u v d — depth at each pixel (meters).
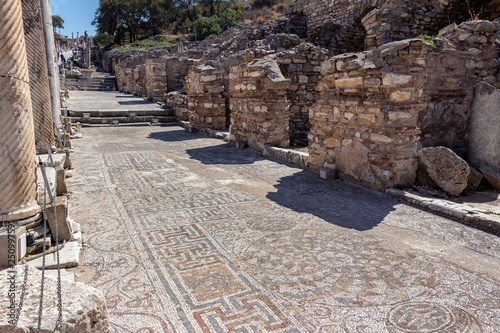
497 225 4.18
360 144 6.15
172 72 20.75
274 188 6.21
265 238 4.09
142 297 2.88
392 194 5.56
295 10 19.17
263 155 9.19
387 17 11.73
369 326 2.54
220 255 3.66
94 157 8.84
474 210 4.63
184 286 3.06
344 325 2.55
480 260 3.55
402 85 5.48
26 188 3.44
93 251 3.71
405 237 4.12
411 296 2.92
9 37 3.16
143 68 23.84
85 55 41.91
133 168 7.73
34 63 6.59
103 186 6.26
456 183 5.48
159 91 20.14
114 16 34.47
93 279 3.15
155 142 11.30
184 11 48.81
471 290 3.01
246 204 5.34
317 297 2.91
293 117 10.50
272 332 2.47
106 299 2.85
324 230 4.32
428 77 7.55
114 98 22.02
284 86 8.69
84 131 13.62
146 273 3.27
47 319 1.67
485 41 8.05
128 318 2.61
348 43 15.73
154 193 5.88
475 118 6.45
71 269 3.32
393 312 2.70
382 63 5.54
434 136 7.94
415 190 5.69
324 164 7.07
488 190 6.02
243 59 12.11
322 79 6.93
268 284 3.10
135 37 45.50
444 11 12.01
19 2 3.31
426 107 7.66
